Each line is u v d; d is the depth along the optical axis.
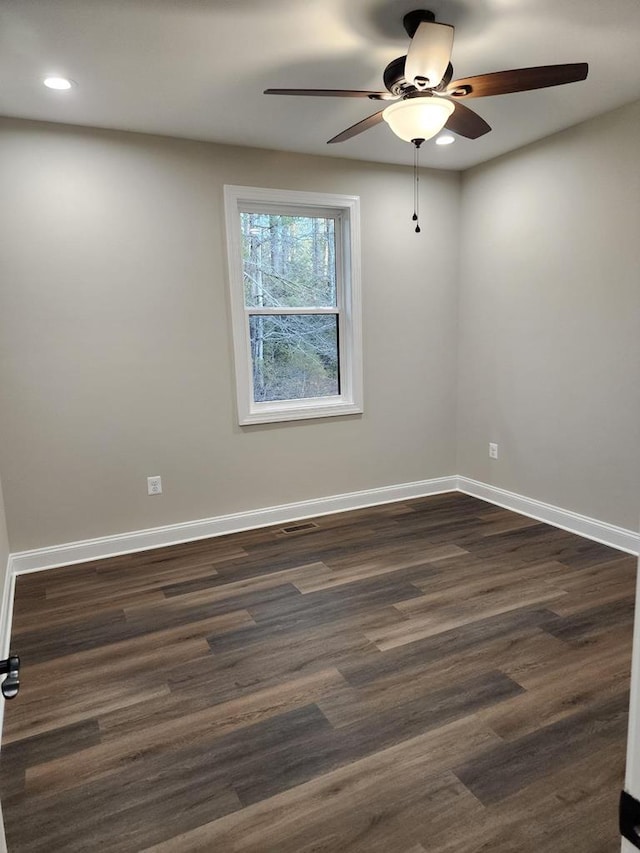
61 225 3.19
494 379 4.21
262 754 1.84
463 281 4.41
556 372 3.69
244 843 1.52
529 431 3.95
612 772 1.73
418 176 4.15
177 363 3.58
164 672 2.30
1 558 2.78
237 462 3.85
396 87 2.23
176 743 1.90
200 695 2.15
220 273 3.62
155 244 3.42
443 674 2.23
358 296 4.07
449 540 3.61
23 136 3.05
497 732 1.91
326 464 4.17
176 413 3.62
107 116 3.02
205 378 3.68
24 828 1.59
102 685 2.22
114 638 2.56
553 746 1.84
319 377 4.19
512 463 4.13
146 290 3.44
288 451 4.02
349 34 2.21
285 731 1.94
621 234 3.18
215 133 3.32
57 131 3.12
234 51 2.33
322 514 4.19
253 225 3.81
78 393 3.34
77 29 2.13
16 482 3.24
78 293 3.27
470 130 2.60
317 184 3.81
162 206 3.41
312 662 2.34
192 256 3.53
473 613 2.69
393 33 2.21
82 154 3.19
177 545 3.67
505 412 4.14
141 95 2.75
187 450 3.68
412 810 1.61
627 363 3.24
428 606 2.77
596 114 3.21
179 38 2.21
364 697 2.11
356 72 2.54
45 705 2.11
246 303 3.88
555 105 3.05
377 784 1.70
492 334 4.19
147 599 2.93
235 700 2.11
